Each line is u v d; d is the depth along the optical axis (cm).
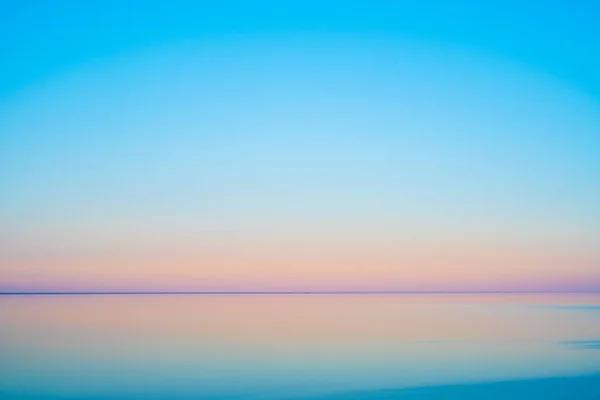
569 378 2141
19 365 2430
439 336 3297
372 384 2084
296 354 2694
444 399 1875
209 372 2297
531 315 4700
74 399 1894
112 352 2748
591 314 4744
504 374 2222
